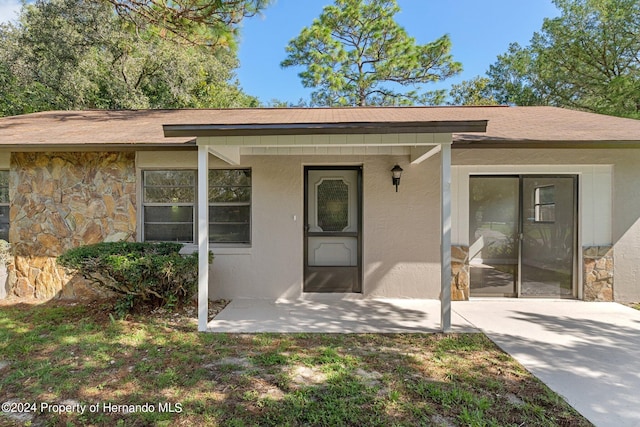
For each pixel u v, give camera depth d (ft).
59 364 11.39
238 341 13.53
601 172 19.52
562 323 15.75
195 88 66.39
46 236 20.33
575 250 19.93
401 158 19.98
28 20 49.21
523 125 20.90
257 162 20.25
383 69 58.49
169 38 22.34
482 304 18.93
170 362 11.59
